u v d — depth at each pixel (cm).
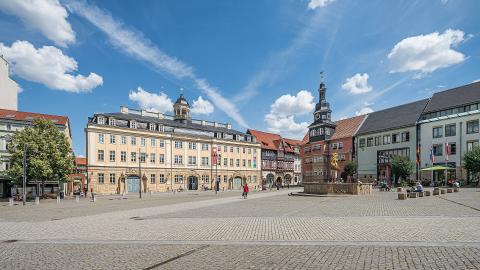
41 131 4728
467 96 5700
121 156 6600
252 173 9094
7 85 6203
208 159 8088
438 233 1159
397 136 6731
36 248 1091
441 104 6122
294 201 2983
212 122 9269
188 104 8800
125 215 2105
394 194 3606
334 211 1997
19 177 4478
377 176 7119
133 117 7200
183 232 1340
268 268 787
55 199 4772
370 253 905
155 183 7056
